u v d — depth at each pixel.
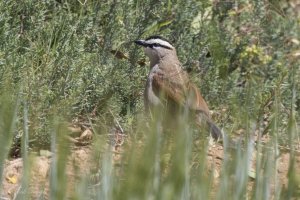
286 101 14.18
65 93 12.65
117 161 8.55
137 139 7.07
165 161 7.27
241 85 15.11
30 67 12.77
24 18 13.65
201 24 15.20
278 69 15.17
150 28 14.70
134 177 6.68
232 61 15.20
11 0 13.38
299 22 16.22
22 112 11.51
